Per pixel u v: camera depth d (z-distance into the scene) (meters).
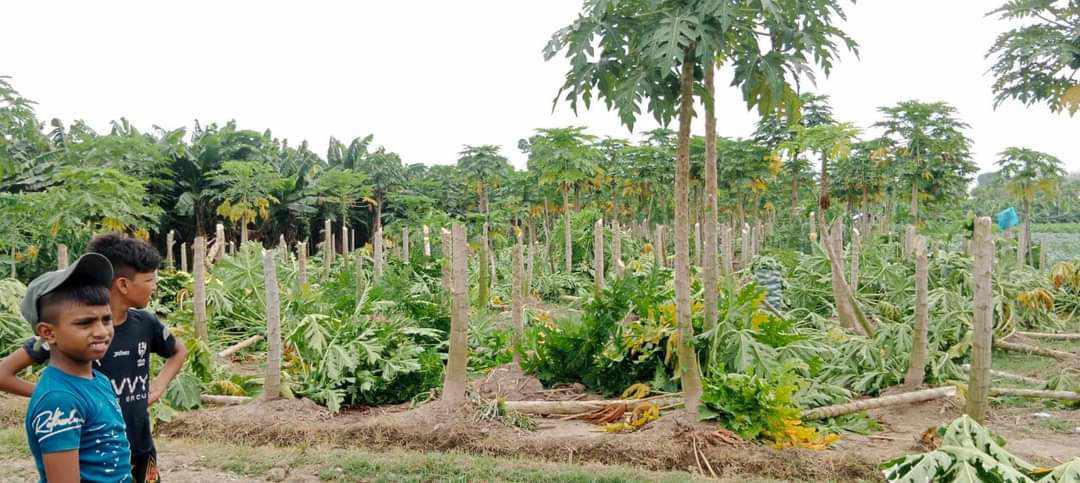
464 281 7.06
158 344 3.40
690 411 6.55
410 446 6.42
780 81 6.12
